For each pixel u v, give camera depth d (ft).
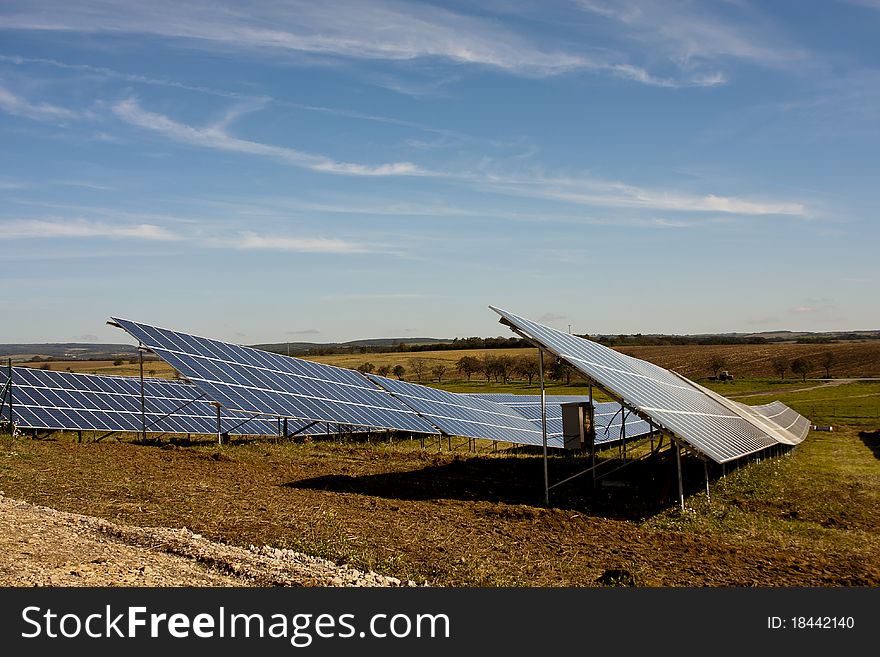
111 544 44.29
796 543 62.03
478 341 607.37
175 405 124.16
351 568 44.45
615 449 131.54
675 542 58.34
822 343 564.30
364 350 592.60
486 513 64.13
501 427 126.93
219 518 54.49
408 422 118.21
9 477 64.23
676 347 577.02
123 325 101.71
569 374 378.12
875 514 77.87
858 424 204.13
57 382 115.14
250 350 122.72
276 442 111.34
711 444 72.90
